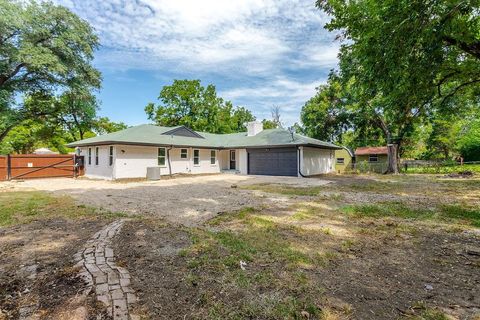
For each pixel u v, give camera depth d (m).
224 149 22.59
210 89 34.59
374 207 7.14
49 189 11.69
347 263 3.48
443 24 4.93
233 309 2.34
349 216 6.21
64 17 17.98
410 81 6.21
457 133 27.92
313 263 3.44
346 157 29.20
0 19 14.94
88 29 19.59
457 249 4.04
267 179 16.47
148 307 2.36
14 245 4.05
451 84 9.37
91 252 3.62
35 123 26.72
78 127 26.67
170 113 33.28
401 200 8.49
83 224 5.29
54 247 3.95
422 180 15.46
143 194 9.99
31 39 17.23
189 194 9.95
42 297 2.54
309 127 29.42
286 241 4.32
